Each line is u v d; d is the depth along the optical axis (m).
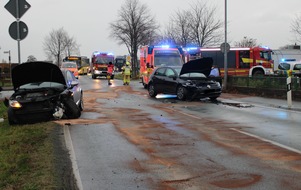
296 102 17.14
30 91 11.41
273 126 10.57
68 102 11.62
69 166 6.52
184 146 8.02
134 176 6.00
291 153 7.40
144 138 8.85
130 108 14.84
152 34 46.22
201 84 17.62
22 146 7.78
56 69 11.70
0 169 6.13
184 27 46.53
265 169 6.33
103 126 10.47
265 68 32.94
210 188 5.41
